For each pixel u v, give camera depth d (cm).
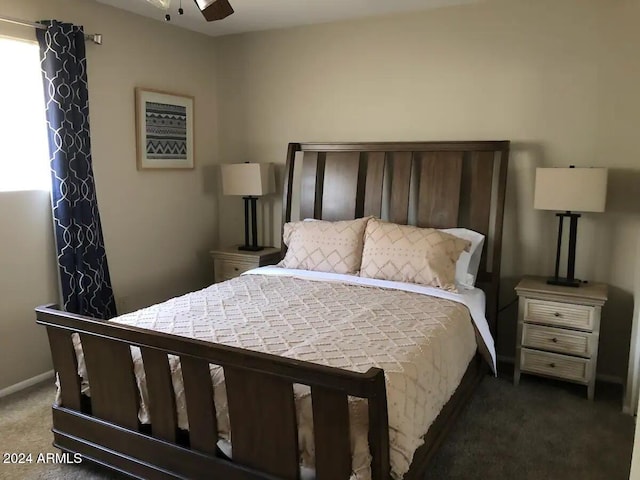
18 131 304
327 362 191
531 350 305
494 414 277
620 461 232
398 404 173
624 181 309
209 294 292
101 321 204
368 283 308
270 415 173
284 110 414
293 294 291
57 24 299
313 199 387
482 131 345
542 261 336
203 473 191
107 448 215
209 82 436
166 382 194
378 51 371
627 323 316
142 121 374
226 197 452
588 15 308
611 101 308
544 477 221
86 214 325
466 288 307
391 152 365
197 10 353
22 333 311
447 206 341
